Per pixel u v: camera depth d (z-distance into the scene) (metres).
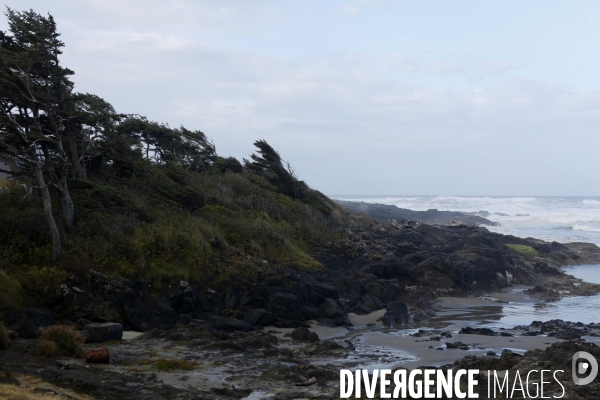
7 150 19.94
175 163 35.44
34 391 9.53
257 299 21.09
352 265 29.39
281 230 29.31
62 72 23.39
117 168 28.78
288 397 10.83
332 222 37.41
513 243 45.88
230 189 33.69
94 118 24.84
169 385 11.10
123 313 18.56
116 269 19.66
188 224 24.06
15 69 21.77
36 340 14.43
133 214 23.06
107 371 12.10
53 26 23.22
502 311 25.05
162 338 16.50
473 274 30.12
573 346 12.67
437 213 81.81
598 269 41.69
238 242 25.14
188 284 20.34
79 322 17.72
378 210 78.75
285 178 40.53
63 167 21.14
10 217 20.28
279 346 16.69
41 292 18.34
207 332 16.58
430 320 22.89
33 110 21.78
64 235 20.39
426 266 30.30
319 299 22.20
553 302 27.59
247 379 12.20
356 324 21.59
